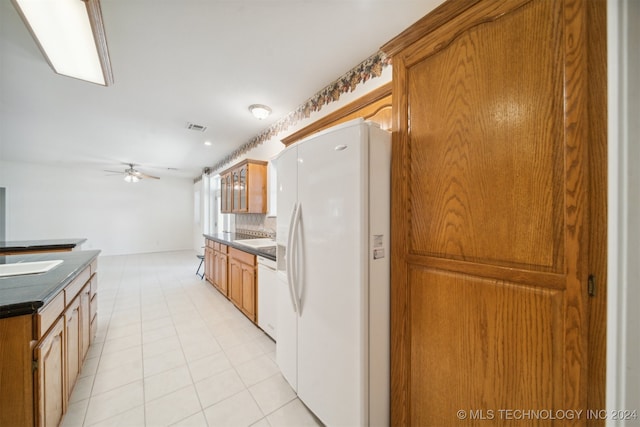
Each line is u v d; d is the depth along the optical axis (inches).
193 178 308.3
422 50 42.1
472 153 36.0
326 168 49.6
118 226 271.3
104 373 70.4
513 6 31.9
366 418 44.2
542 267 30.2
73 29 57.3
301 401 61.1
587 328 27.4
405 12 58.7
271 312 87.0
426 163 41.7
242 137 152.9
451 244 38.5
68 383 55.0
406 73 44.6
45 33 57.9
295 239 56.6
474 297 36.1
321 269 51.2
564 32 28.0
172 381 67.6
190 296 137.7
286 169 63.2
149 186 288.4
